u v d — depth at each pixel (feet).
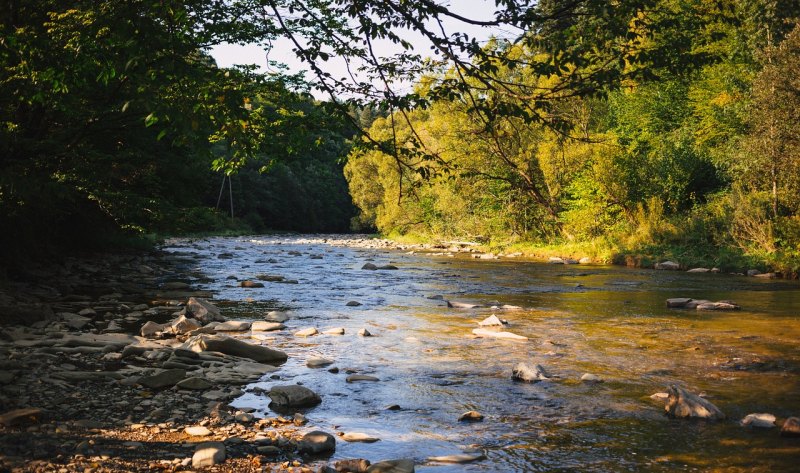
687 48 17.56
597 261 97.81
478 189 130.82
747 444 18.84
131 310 44.57
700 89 121.19
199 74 17.49
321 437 18.47
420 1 17.16
